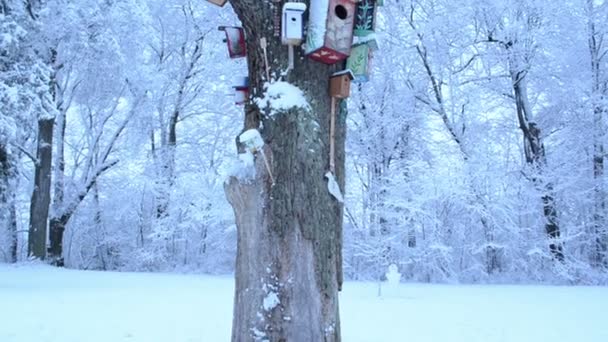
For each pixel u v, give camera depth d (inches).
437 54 644.1
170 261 740.7
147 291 356.5
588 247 642.2
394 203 590.2
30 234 619.2
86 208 821.2
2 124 381.7
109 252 819.4
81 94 657.6
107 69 552.7
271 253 117.6
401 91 653.3
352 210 669.9
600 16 607.5
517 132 673.0
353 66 136.2
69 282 430.6
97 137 728.3
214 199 669.9
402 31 645.3
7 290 350.6
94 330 195.3
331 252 121.4
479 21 635.5
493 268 642.2
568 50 613.9
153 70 657.0
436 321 230.1
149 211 787.4
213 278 519.5
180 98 757.3
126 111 736.3
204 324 211.5
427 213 584.7
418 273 620.4
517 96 645.9
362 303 306.2
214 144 753.0
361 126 665.0
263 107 124.8
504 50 636.7
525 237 629.0
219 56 716.7
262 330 115.7
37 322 211.9
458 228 633.0
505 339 187.3
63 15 445.7
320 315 117.0
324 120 127.2
